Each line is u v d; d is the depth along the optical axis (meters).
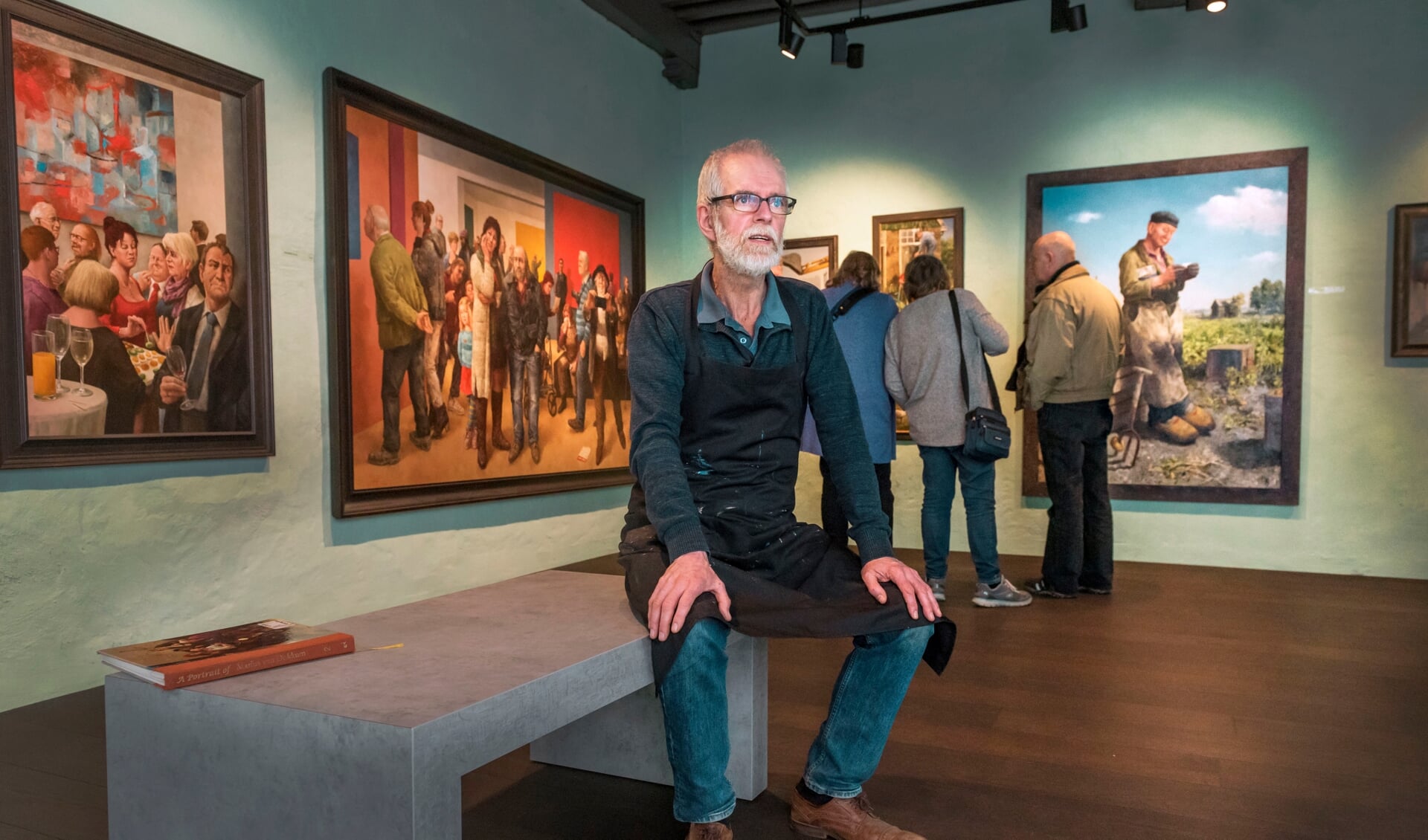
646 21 6.77
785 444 2.11
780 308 2.09
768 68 7.37
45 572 3.13
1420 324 5.59
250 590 3.87
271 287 3.95
